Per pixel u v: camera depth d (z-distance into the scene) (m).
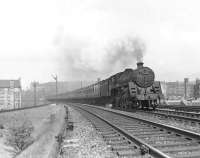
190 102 42.28
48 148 8.15
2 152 17.72
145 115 19.34
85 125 14.20
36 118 32.19
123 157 6.73
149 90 23.56
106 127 12.62
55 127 14.51
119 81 27.16
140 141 7.85
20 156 8.03
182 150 6.92
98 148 8.22
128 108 23.95
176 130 9.86
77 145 8.80
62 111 28.75
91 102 49.47
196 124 12.90
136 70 23.48
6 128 24.94
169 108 27.23
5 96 103.00
